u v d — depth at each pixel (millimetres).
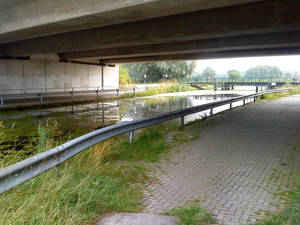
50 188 3635
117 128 6629
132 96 30984
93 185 4230
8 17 15594
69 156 4738
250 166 5707
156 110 17500
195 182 4844
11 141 8430
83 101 23609
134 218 3414
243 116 13586
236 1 9453
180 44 21859
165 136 8750
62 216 3152
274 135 8914
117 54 26922
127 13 11047
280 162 5965
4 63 27016
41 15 13422
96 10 10953
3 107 17875
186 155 6582
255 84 54156
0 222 2771
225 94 34906
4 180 3137
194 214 3475
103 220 3357
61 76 33281
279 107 17922
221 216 3531
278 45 18062
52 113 15836
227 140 8195
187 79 70125
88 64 37250
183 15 13625
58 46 21156
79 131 10180
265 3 11297
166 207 3859
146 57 32844
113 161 6035
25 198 3344
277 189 4422
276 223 3152
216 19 12641
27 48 24359
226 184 4719
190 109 10742
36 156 3734
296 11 10711
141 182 4863
